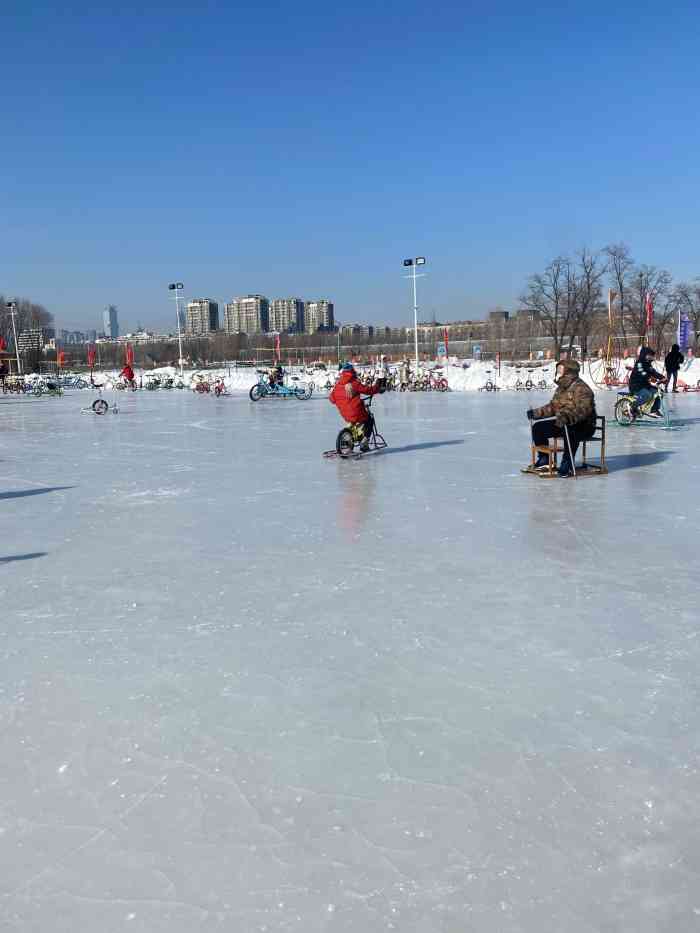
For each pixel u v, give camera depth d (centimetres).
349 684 354
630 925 204
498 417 1905
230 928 205
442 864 229
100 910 213
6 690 353
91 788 271
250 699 339
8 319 8162
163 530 700
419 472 1029
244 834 244
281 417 2097
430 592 493
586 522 701
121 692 349
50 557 608
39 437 1641
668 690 343
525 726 311
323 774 277
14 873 228
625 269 5688
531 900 213
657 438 1372
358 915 209
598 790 265
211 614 457
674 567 546
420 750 293
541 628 423
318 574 540
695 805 256
